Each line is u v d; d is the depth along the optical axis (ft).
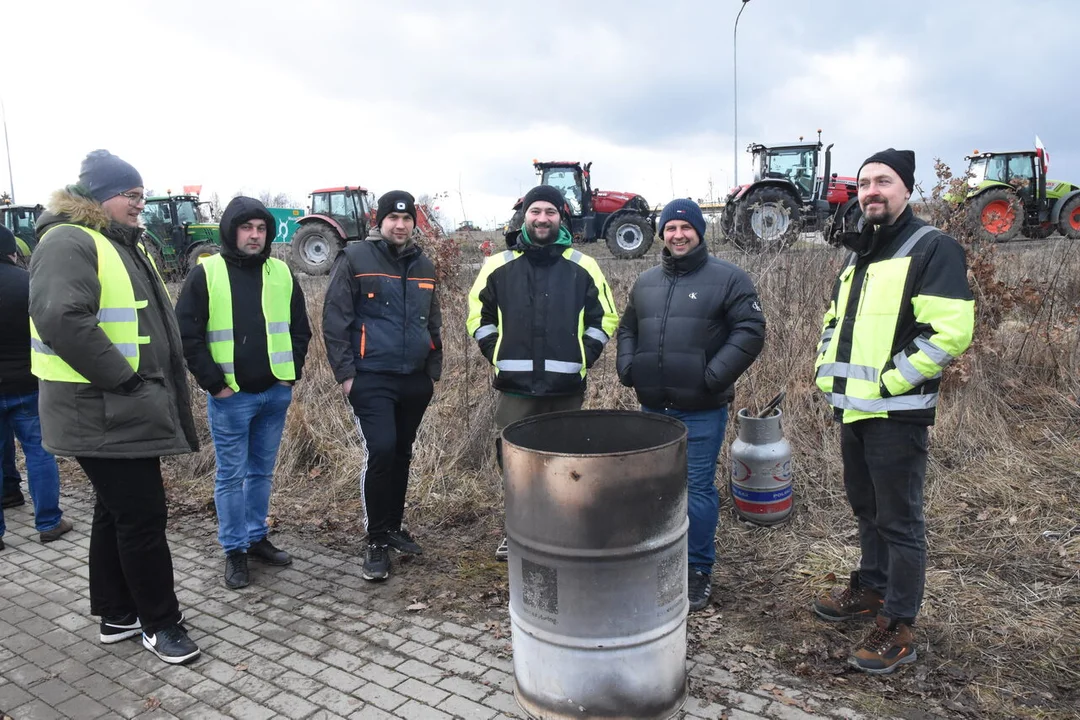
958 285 8.15
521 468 7.79
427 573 12.10
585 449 9.50
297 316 12.45
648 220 49.70
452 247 21.40
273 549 12.64
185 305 11.02
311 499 15.56
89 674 9.39
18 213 53.52
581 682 7.89
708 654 9.48
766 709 8.27
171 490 16.25
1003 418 15.93
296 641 10.07
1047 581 10.72
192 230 52.47
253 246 11.37
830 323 9.65
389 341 11.73
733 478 13.28
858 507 9.84
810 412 15.56
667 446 7.74
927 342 8.19
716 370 10.15
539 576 7.86
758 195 38.93
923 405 8.47
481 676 9.14
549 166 50.06
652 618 7.88
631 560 7.64
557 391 11.71
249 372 11.44
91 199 8.93
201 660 9.65
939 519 12.76
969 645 9.30
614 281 20.90
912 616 8.82
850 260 9.70
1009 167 46.14
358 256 11.82
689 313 10.46
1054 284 18.48
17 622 10.75
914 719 8.00
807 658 9.28
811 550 12.14
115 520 9.38
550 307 11.58
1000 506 13.05
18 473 16.46
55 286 8.37
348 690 8.91
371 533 11.91
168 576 9.72
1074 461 14.24
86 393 8.82
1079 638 9.29
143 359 9.19
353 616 10.74
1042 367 17.28
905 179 8.60
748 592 11.09
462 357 18.81
